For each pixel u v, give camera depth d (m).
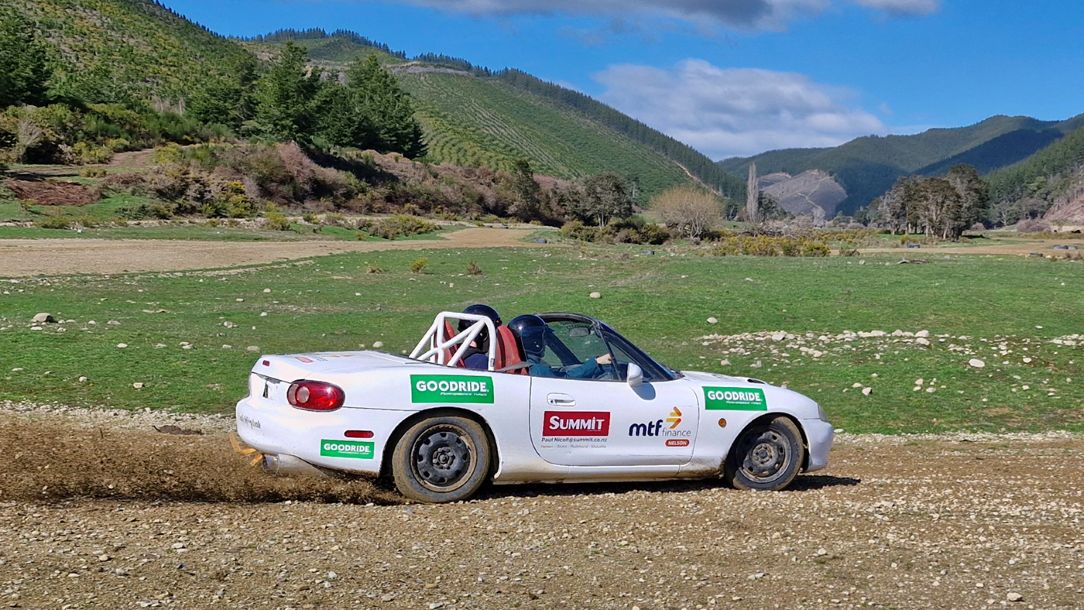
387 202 111.19
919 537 5.82
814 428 7.51
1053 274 31.59
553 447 6.69
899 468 9.35
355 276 35.41
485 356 7.04
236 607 4.01
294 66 120.38
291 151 105.56
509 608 4.20
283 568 4.64
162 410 11.74
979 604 4.46
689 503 6.65
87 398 12.16
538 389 6.67
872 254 53.12
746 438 7.37
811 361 17.73
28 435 8.82
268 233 60.81
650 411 6.96
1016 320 22.39
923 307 24.08
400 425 6.30
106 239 48.25
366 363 6.62
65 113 102.00
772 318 22.98
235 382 13.70
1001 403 14.66
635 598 4.42
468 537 5.46
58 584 4.20
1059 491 7.75
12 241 43.06
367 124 141.50
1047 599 4.55
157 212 66.19
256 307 24.89
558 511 6.23
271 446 6.26
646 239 85.38
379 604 4.16
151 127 113.06
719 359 18.19
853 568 5.05
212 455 7.47
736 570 4.96
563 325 7.32
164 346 16.12
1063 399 14.93
